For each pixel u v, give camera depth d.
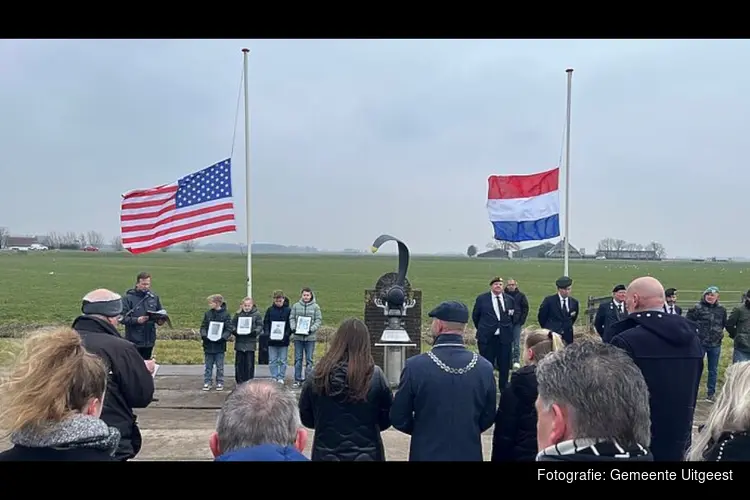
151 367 4.18
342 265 76.50
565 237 11.27
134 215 10.30
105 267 58.25
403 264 7.82
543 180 11.11
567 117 11.41
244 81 10.91
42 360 1.95
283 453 1.97
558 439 1.77
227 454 1.95
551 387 1.79
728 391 2.04
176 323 20.38
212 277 47.03
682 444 3.43
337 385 3.42
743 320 8.62
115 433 2.08
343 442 3.42
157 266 62.56
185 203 10.48
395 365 7.30
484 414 3.47
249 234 10.86
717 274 58.50
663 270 68.81
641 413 1.74
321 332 16.11
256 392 2.13
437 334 3.60
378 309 9.97
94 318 3.55
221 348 8.92
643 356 3.46
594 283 43.09
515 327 10.84
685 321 3.60
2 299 28.77
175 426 6.72
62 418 1.89
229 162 10.66
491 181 11.33
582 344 1.90
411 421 3.44
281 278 47.97
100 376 2.08
